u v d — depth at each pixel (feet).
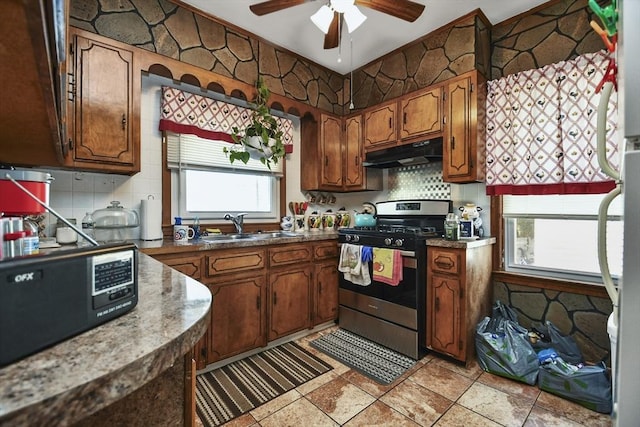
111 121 6.01
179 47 6.98
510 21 7.70
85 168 5.90
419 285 7.12
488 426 4.83
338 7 5.78
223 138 8.36
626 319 2.00
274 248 7.55
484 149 7.72
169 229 7.73
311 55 9.55
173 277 3.06
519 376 5.96
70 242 5.75
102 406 1.24
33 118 2.39
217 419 5.01
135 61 6.33
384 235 7.70
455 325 6.68
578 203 6.82
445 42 8.01
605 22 2.97
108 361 1.35
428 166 9.45
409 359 7.05
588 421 4.91
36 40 1.32
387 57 9.51
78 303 1.62
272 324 7.50
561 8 6.91
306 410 5.24
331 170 10.34
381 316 7.80
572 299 6.74
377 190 10.65
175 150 7.86
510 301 7.61
